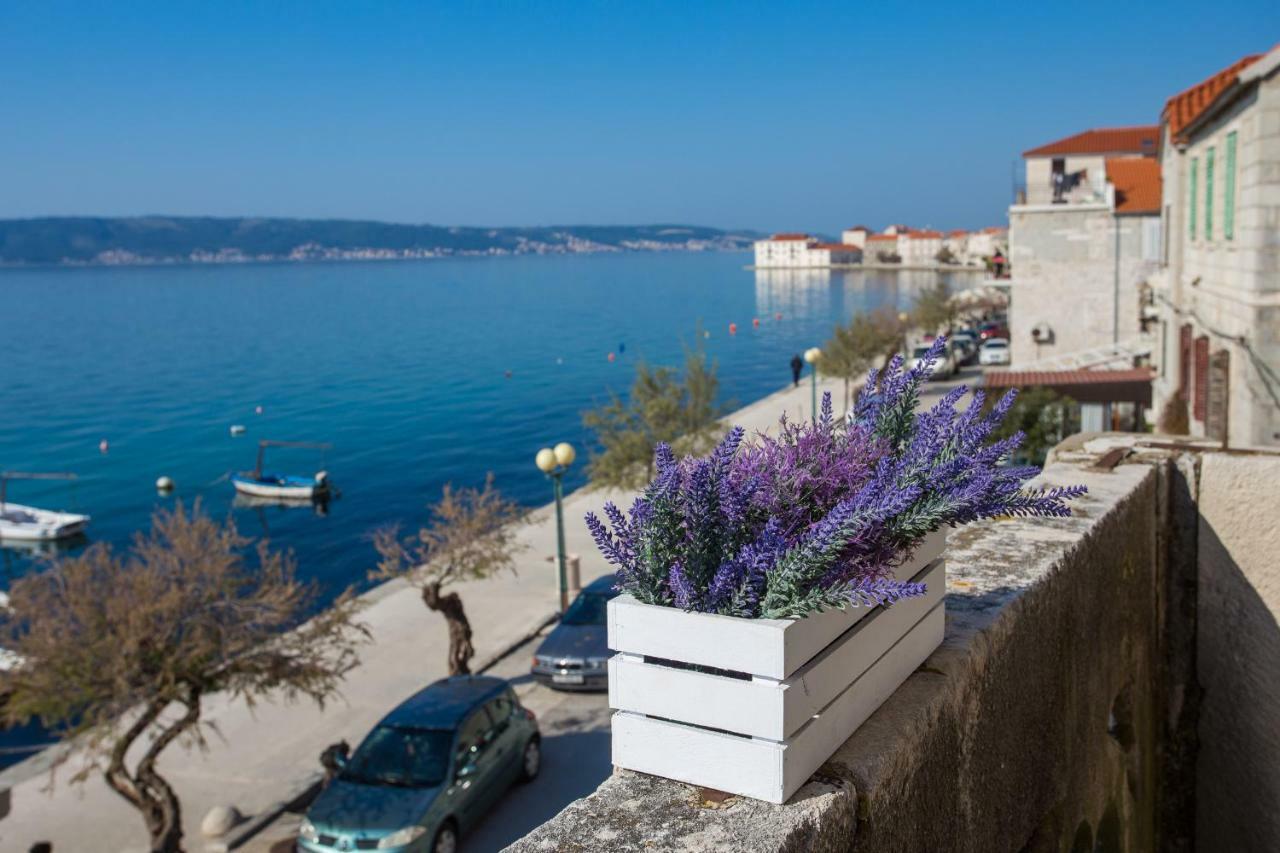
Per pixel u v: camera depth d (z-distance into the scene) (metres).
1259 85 15.48
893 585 2.17
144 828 13.62
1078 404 27.70
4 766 19.11
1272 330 15.77
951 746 2.80
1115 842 4.70
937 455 2.75
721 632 2.23
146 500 48.06
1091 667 4.25
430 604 17.09
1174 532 5.64
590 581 23.84
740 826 2.07
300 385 81.50
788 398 53.09
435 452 55.31
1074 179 42.56
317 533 41.22
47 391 82.31
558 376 81.75
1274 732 5.34
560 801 13.19
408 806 11.54
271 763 15.20
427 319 145.38
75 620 11.72
